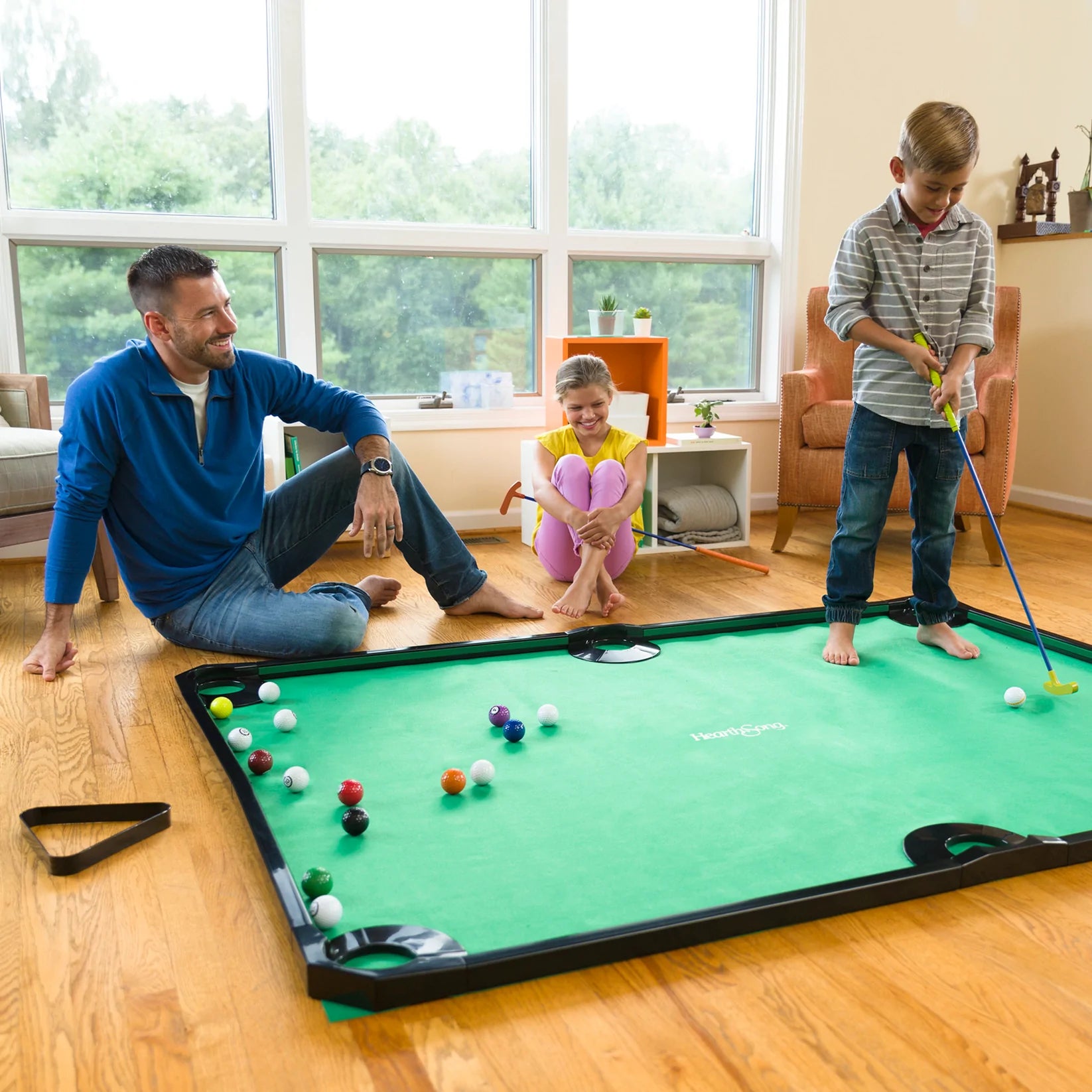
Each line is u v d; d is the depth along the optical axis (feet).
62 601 7.18
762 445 13.85
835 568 7.46
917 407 7.10
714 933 3.99
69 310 11.18
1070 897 4.36
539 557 9.87
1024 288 14.30
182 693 6.47
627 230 13.17
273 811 5.03
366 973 3.58
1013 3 13.92
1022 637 7.81
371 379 12.36
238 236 11.49
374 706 6.45
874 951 3.96
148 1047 3.42
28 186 10.92
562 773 5.46
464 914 4.12
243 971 3.85
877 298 7.20
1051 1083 3.24
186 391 7.24
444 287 12.44
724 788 5.27
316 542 8.17
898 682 6.91
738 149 13.51
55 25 10.78
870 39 13.32
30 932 4.10
